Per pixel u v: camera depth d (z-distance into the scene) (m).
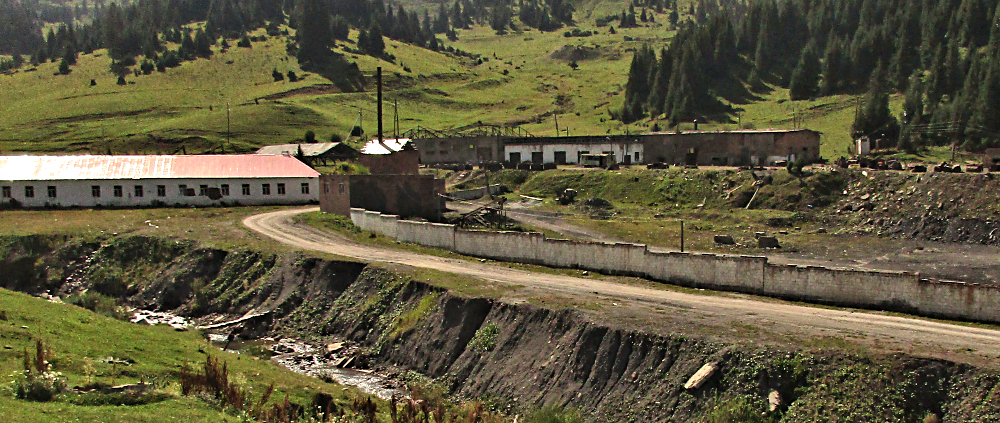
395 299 48.88
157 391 26.61
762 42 198.88
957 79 147.88
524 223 78.12
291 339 49.25
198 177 87.81
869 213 79.62
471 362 40.62
